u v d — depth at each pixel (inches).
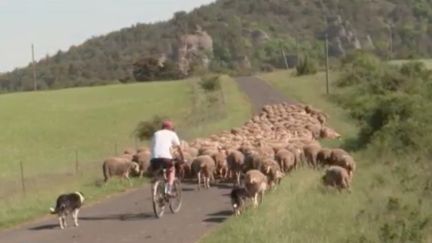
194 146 980.6
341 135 1414.9
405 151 946.7
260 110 2192.4
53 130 2269.9
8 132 2260.1
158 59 5949.8
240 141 1091.3
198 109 2472.9
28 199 726.5
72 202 559.8
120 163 809.5
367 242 445.7
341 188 664.4
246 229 490.3
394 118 1050.7
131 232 529.3
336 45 7869.1
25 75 7317.9
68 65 7711.6
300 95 2770.7
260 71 6569.9
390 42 7514.8
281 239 452.8
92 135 2108.8
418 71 1457.9
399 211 543.2
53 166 1339.8
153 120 2032.5
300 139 1075.9
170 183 604.1
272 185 700.7
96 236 517.0
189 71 5777.6
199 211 622.8
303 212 551.8
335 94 2500.0
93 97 3435.0
